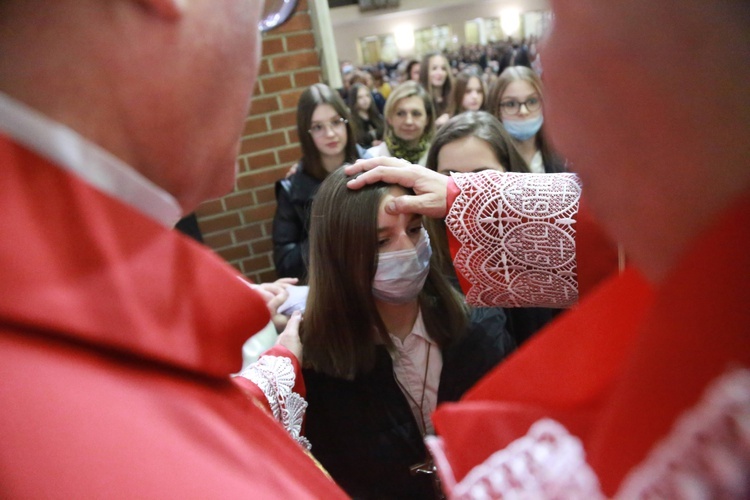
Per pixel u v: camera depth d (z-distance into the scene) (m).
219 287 0.31
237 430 0.29
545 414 0.43
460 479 0.47
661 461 0.22
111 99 0.26
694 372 0.21
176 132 0.29
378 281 0.77
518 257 0.72
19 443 0.21
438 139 1.12
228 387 0.34
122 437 0.23
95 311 0.25
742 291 0.19
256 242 2.36
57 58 0.25
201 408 0.28
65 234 0.25
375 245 0.75
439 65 2.99
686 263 0.22
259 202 2.32
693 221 0.23
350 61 6.97
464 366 0.85
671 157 0.22
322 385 0.84
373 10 6.84
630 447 0.24
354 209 0.76
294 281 1.09
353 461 0.86
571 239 0.68
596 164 0.26
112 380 0.25
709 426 0.20
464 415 0.49
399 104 2.02
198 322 0.30
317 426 0.86
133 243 0.27
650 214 0.24
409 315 0.84
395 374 0.84
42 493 0.21
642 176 0.23
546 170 1.64
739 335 0.19
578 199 0.68
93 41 0.25
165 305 0.28
